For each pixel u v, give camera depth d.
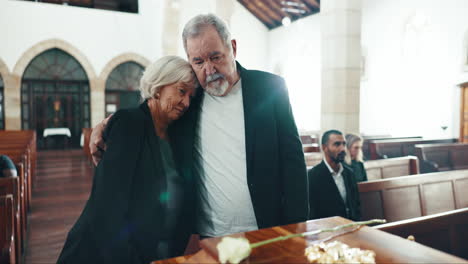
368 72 11.54
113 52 13.36
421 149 6.02
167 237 1.38
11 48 11.95
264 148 1.47
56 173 8.08
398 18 10.41
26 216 4.18
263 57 16.64
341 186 2.69
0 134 8.86
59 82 12.98
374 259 0.77
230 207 1.51
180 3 12.41
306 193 1.50
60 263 1.31
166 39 12.36
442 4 9.14
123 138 1.31
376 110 11.32
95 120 13.17
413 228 1.78
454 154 6.36
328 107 6.89
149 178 1.33
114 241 1.23
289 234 0.94
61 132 12.57
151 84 1.38
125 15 13.48
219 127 1.52
